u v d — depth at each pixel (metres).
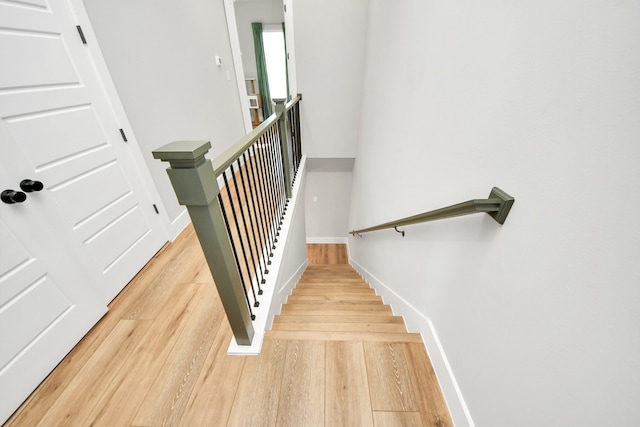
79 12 1.47
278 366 1.16
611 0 0.42
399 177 1.77
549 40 0.55
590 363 0.49
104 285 1.61
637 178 0.40
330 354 1.20
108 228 1.68
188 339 1.37
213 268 0.97
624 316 0.43
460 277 0.98
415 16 1.40
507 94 0.69
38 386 1.19
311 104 3.45
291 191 2.63
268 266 1.81
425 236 1.34
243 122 4.07
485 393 0.81
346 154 3.83
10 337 1.11
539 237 0.60
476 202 0.71
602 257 0.46
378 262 2.44
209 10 2.98
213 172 0.83
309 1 2.82
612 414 0.45
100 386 1.18
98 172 1.62
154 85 2.14
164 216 2.24
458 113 0.97
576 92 0.49
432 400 1.03
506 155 0.71
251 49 7.15
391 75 1.92
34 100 1.26
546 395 0.58
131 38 1.89
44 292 1.25
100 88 1.62
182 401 1.08
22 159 1.20
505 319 0.72
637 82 0.38
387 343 1.24
